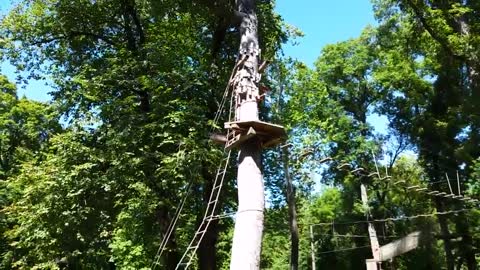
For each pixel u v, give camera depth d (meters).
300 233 38.16
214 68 16.81
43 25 18.89
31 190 16.03
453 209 26.05
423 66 30.34
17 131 30.45
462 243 26.84
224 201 16.75
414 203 30.77
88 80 16.75
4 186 26.12
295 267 20.08
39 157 20.64
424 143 29.28
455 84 28.00
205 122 15.31
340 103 34.19
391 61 31.19
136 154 15.22
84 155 15.69
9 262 25.42
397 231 31.62
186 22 17.72
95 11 18.38
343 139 31.53
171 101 15.20
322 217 35.72
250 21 10.77
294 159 22.22
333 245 34.44
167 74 15.96
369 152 31.45
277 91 22.39
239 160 9.32
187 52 17.44
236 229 9.00
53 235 16.36
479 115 24.00
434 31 20.84
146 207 14.51
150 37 17.77
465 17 21.22
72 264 22.08
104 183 14.96
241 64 10.16
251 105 9.72
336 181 32.59
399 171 30.39
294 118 22.62
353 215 33.53
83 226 16.14
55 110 17.94
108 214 16.27
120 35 18.98
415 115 31.42
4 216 25.38
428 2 21.73
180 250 17.64
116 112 16.08
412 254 30.52
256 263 8.72
